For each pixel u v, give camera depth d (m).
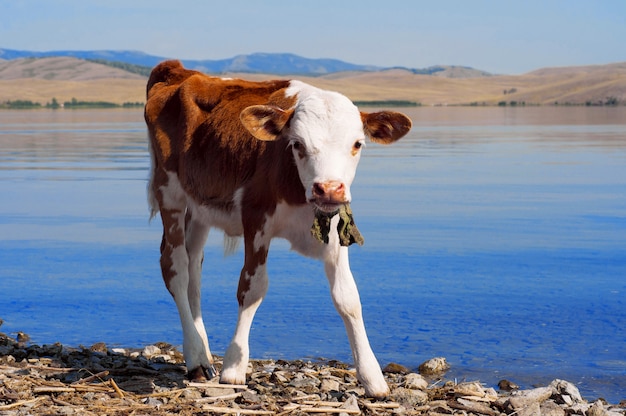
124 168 27.14
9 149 36.47
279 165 6.60
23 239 14.45
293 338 8.83
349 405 6.24
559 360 8.08
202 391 6.59
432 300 10.27
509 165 27.64
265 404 6.23
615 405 6.78
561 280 11.23
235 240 7.84
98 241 14.25
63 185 22.38
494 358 8.13
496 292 10.62
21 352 7.89
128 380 7.01
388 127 6.59
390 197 19.53
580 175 24.14
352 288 6.59
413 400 6.56
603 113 100.25
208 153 7.32
